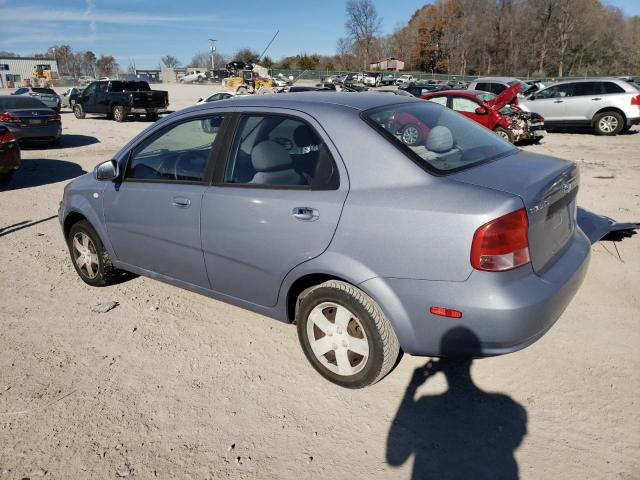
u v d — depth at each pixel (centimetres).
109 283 463
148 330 387
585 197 746
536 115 1346
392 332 281
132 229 396
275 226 303
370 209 268
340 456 259
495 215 242
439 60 8181
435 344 265
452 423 278
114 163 394
